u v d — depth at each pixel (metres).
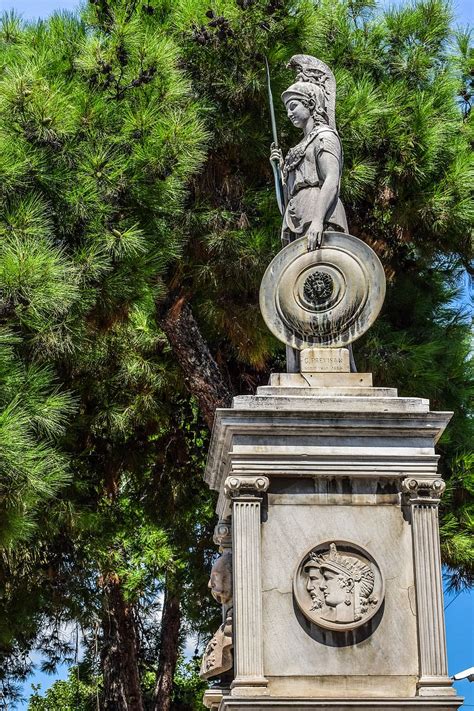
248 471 8.03
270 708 7.61
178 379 15.37
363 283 8.62
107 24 14.12
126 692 18.06
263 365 15.08
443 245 14.96
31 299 11.75
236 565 7.93
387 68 15.12
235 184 14.66
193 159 13.10
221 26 13.62
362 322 8.61
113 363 15.09
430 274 15.94
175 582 17.67
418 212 14.33
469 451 14.69
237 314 14.36
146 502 17.06
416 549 8.02
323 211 8.73
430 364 14.61
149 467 16.91
